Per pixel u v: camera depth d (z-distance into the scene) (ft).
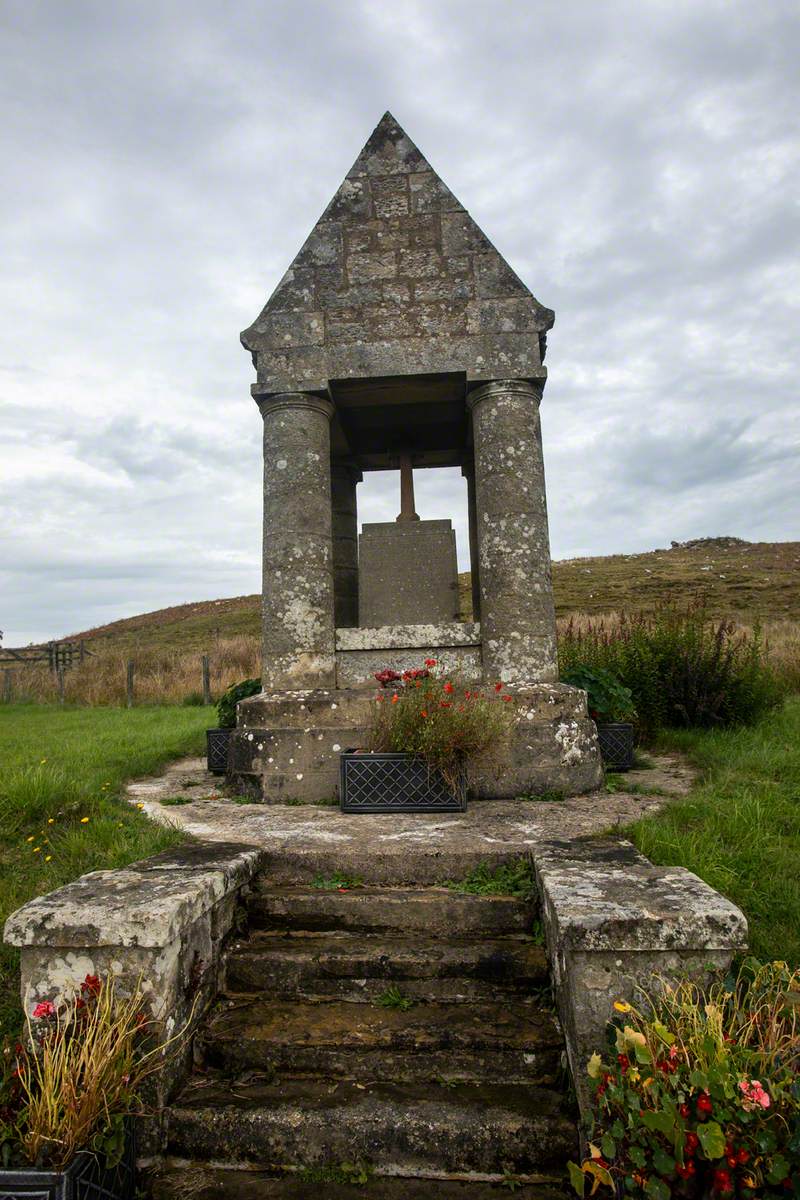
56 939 9.85
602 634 35.27
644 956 9.42
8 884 14.29
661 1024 8.61
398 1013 11.13
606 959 9.45
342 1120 9.46
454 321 21.85
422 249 22.27
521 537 21.15
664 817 15.57
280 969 11.85
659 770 23.32
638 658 29.89
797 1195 7.38
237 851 13.67
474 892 12.91
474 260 22.08
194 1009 10.81
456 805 17.30
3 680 72.08
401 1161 9.30
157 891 10.84
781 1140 7.70
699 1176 7.82
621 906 9.75
